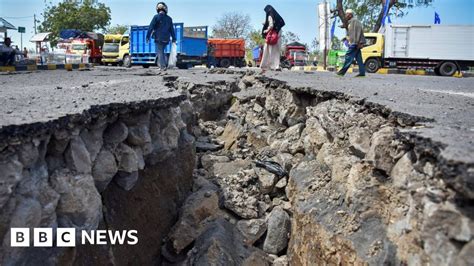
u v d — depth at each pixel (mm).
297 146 5668
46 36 38812
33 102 3750
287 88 6508
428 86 8742
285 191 5234
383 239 2943
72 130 2965
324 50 18609
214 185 5258
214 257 4047
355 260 3062
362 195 3264
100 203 3133
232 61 31109
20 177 2471
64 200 2818
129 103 3660
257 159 6012
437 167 2254
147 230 4176
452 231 2027
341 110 4672
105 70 14766
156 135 4211
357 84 7250
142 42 24125
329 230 3514
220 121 7812
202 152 6512
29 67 16672
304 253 3969
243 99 7859
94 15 48938
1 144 2396
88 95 4398
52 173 2822
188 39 23078
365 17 32750
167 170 4641
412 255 2432
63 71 14250
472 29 22359
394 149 2996
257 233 4688
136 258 3963
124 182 3752
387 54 23375
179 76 9773
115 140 3559
